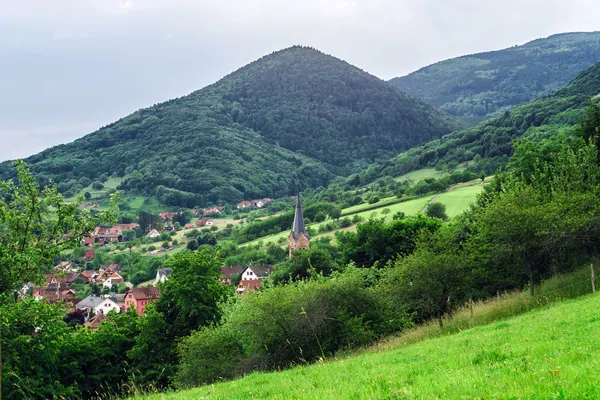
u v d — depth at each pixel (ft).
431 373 38.58
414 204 416.05
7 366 73.77
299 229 361.92
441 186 442.09
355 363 56.70
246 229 538.88
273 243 431.84
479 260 103.86
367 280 101.60
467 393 27.35
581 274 98.53
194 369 94.02
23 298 81.82
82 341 111.14
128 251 587.27
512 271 106.01
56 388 85.92
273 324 87.92
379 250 180.75
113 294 426.51
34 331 79.36
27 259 75.00
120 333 125.08
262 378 56.90
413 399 28.45
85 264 529.45
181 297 126.52
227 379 88.89
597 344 37.73
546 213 96.99
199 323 127.75
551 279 105.70
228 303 131.95
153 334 120.57
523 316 76.28
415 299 97.60
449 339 67.26
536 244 94.68
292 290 92.48
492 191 167.22
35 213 81.41
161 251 568.41
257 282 364.58
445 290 96.53
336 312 90.63
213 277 137.08
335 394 34.19
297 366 79.10
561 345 40.24
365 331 90.33
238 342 98.53
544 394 24.07
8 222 80.38
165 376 115.14
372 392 32.42
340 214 458.09
